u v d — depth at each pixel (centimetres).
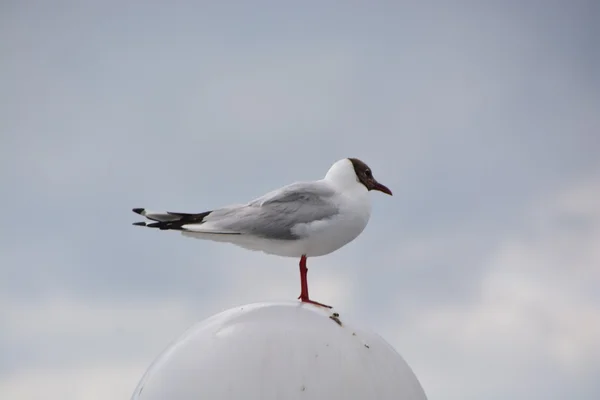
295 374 1070
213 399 1054
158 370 1133
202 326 1187
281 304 1205
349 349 1120
